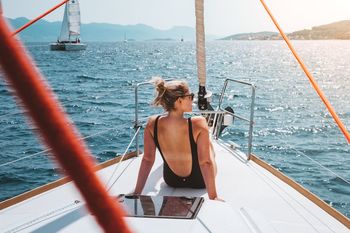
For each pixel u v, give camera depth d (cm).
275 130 1789
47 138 27
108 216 31
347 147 1494
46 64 5966
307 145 1522
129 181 353
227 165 407
